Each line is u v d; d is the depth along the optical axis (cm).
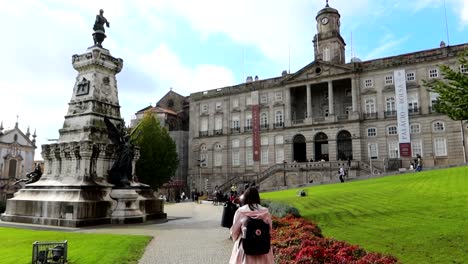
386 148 5869
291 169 5966
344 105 6700
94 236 1659
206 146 7656
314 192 3412
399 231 1370
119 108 2756
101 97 2616
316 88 7025
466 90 1176
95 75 2605
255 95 7212
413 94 5822
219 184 7331
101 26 2759
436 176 3167
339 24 7425
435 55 5672
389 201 2141
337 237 1368
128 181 2436
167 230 1927
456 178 2839
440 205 1823
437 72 5659
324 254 866
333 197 2659
